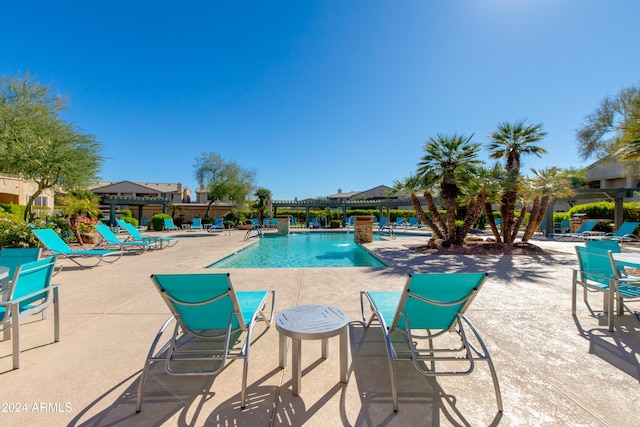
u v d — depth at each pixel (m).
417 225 22.28
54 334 2.98
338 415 1.92
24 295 2.64
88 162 13.18
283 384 2.28
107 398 2.09
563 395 2.10
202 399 2.09
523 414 1.91
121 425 1.83
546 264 7.48
